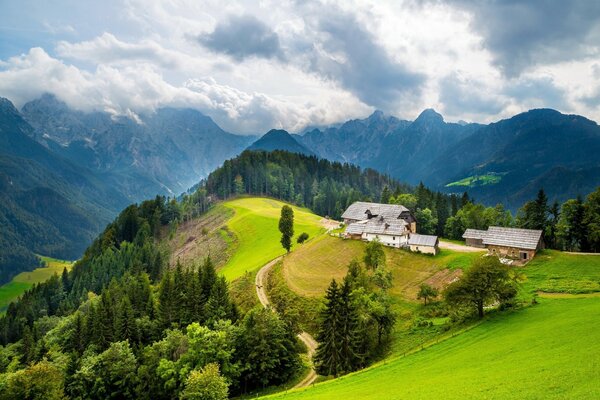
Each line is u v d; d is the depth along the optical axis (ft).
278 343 294.66
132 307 413.80
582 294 286.25
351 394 186.60
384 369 227.81
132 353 308.81
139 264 654.94
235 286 451.94
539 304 272.10
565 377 140.36
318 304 367.66
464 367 188.65
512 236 399.44
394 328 305.94
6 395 250.78
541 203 460.14
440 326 286.66
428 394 154.92
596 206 408.87
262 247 615.98
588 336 184.34
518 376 153.07
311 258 471.62
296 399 201.16
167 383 268.21
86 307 510.58
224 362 275.59
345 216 597.52
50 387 261.65
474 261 289.74
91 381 287.28
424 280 377.50
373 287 358.23
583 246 420.36
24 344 413.80
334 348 271.28
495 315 268.62
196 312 367.66
